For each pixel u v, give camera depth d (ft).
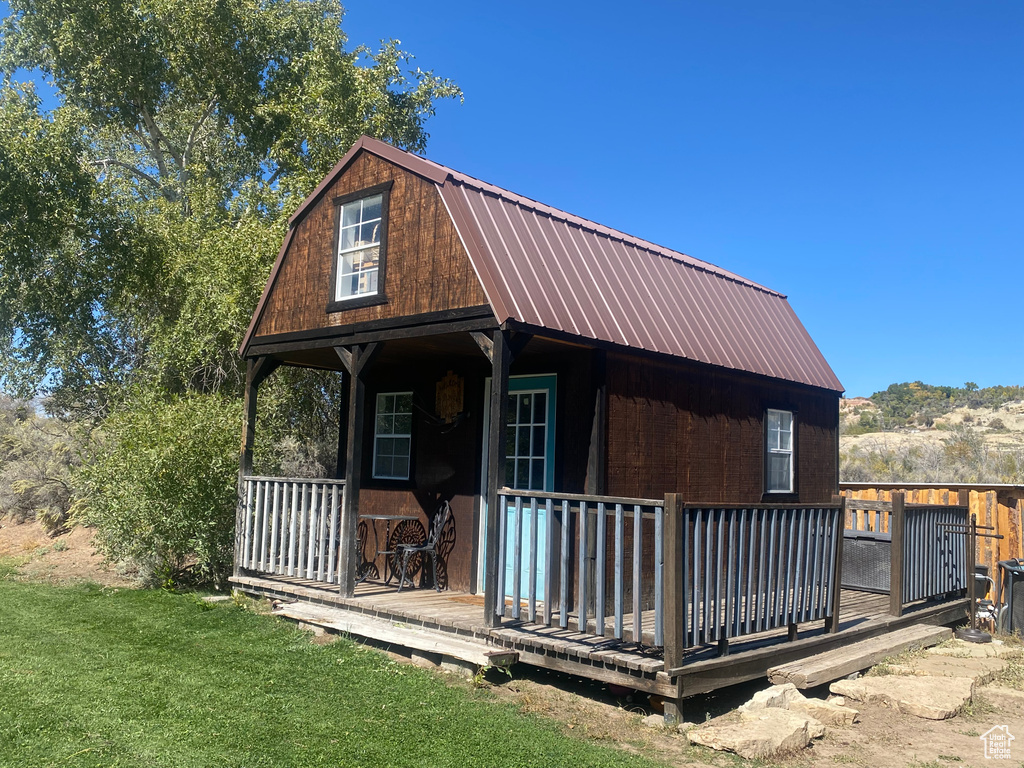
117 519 33.50
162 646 24.07
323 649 24.00
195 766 15.28
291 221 32.24
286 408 49.70
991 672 23.79
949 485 36.91
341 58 63.36
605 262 29.09
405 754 16.25
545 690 21.42
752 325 34.65
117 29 61.26
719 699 21.54
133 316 56.34
